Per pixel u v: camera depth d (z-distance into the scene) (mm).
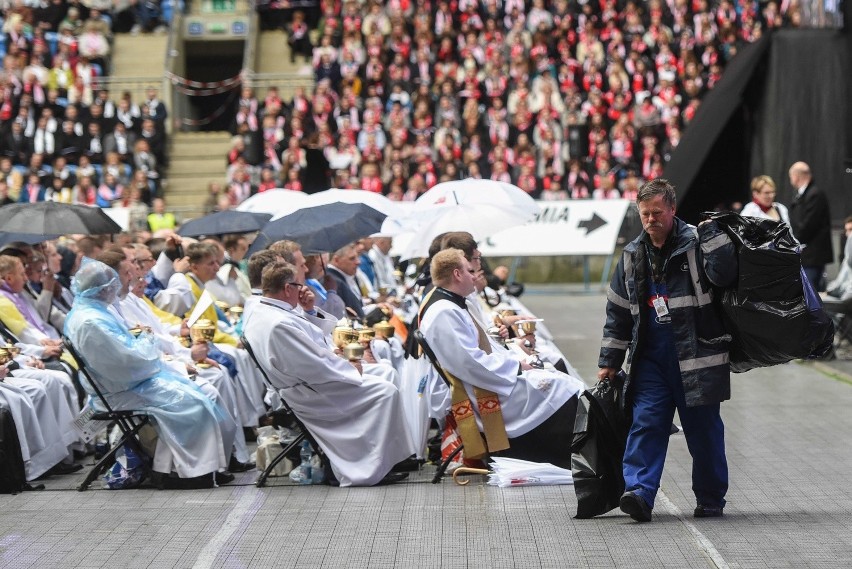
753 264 7105
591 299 24531
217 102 35188
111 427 10109
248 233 13727
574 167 27422
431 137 28516
